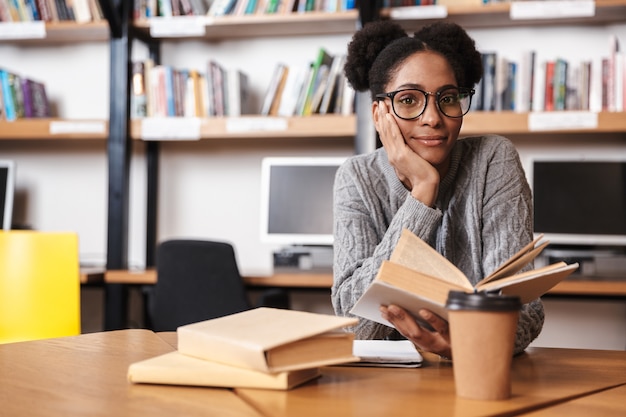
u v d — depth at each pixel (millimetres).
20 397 918
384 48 1638
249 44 3361
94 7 3178
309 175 3174
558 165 3051
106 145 3486
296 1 3084
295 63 3332
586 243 3018
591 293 2670
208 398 906
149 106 3154
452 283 1024
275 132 2994
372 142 2900
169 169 3432
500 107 2930
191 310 2664
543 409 877
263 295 2646
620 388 1012
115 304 3000
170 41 3412
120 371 1079
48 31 3230
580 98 2908
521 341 1278
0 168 3309
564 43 3131
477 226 1521
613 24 3098
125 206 3102
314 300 3357
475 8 2928
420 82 1474
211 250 2607
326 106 3031
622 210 2996
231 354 958
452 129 1479
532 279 1017
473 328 897
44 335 2447
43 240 2496
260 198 3377
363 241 1535
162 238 3430
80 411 847
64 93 3482
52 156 3516
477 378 903
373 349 1204
